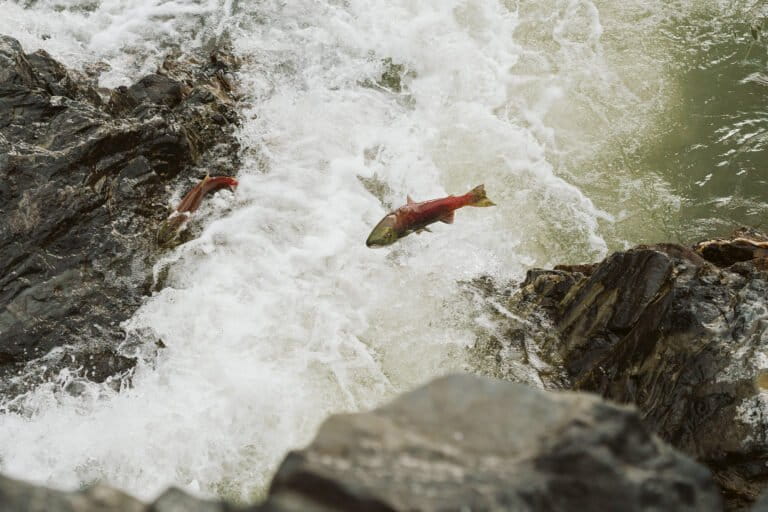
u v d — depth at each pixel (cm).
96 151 746
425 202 645
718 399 558
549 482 247
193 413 671
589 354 668
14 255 696
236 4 1011
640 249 671
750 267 656
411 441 257
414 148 906
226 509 235
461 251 816
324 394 694
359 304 756
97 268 720
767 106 966
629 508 245
